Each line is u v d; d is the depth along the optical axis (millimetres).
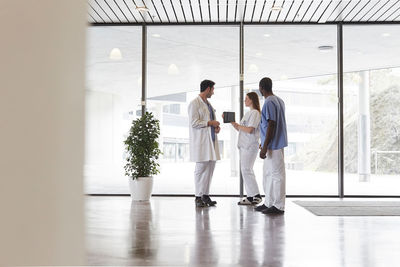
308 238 3719
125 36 7496
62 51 652
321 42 7461
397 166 7336
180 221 4625
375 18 7195
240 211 5445
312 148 7426
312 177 7414
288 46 7465
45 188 605
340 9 6711
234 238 3713
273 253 3160
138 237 3738
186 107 7488
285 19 7238
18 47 532
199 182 5996
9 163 513
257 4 6500
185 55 7520
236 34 7465
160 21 7359
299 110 7438
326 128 7434
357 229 4164
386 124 7383
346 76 7434
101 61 7496
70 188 691
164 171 7363
